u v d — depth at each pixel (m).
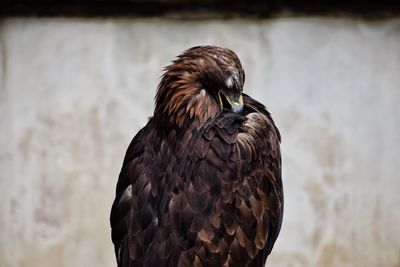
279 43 11.91
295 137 11.98
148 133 7.55
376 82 12.06
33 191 12.02
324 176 12.04
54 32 11.87
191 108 7.30
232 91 7.32
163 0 11.66
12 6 11.78
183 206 7.09
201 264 7.02
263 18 11.86
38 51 11.91
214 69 7.31
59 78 11.91
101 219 11.95
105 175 11.93
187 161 7.18
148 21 11.80
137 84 11.86
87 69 11.88
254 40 11.88
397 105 12.09
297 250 12.07
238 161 7.21
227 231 7.12
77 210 11.97
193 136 7.23
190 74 7.37
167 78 7.45
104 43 11.84
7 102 11.98
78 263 12.03
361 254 12.15
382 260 12.19
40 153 11.98
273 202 7.51
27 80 11.95
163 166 7.30
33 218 12.06
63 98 11.91
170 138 7.34
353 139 12.06
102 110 11.91
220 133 7.21
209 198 7.09
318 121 12.00
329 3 11.87
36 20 11.85
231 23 11.83
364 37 11.99
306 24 11.91
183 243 7.04
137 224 7.26
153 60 11.84
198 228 7.05
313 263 12.09
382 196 12.12
